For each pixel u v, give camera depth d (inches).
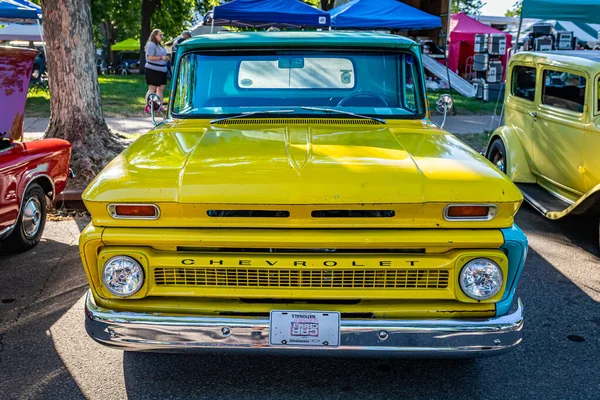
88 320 112.3
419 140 137.9
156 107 174.1
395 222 108.3
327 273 109.3
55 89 310.5
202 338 108.9
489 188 109.3
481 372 138.7
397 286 110.1
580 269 208.8
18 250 216.7
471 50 930.1
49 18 305.4
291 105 159.9
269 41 159.8
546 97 264.4
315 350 108.7
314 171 112.0
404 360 143.3
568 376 137.7
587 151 229.5
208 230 108.3
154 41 527.5
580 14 427.5
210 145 129.3
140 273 109.5
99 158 308.3
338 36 162.4
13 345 149.8
